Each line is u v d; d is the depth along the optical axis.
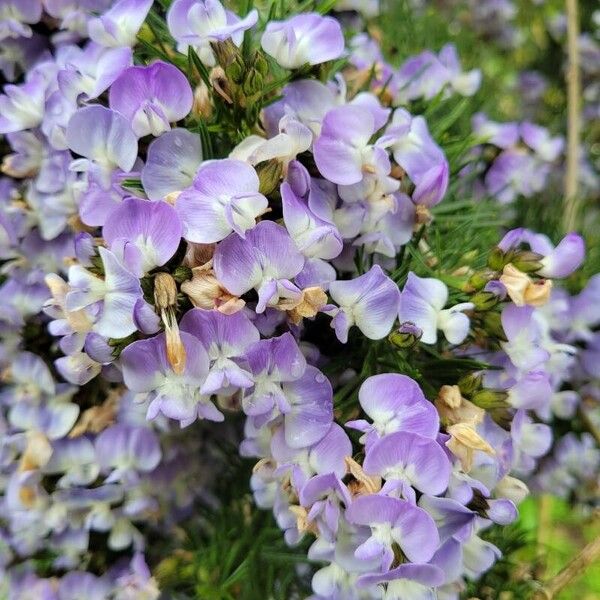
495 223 0.14
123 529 0.14
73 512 0.14
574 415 0.17
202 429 0.15
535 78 0.30
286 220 0.10
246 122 0.11
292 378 0.10
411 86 0.15
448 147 0.15
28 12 0.13
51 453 0.13
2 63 0.14
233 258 0.10
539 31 0.30
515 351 0.11
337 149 0.10
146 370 0.10
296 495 0.11
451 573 0.10
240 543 0.14
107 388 0.14
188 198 0.10
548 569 0.18
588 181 0.26
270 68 0.11
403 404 0.10
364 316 0.11
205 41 0.11
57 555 0.15
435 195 0.11
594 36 0.29
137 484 0.14
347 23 0.16
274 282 0.10
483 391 0.11
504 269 0.11
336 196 0.11
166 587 0.15
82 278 0.10
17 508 0.13
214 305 0.10
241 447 0.12
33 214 0.13
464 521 0.10
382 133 0.12
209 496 0.16
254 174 0.10
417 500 0.10
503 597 0.14
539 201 0.20
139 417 0.13
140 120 0.10
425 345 0.12
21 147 0.13
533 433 0.12
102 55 0.11
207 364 0.10
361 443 0.10
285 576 0.14
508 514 0.10
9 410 0.14
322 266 0.10
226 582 0.14
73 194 0.12
